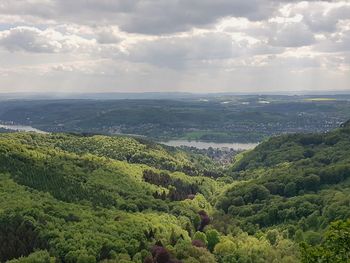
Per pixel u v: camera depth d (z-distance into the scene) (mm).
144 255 157500
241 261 168500
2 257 148625
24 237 157000
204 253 167875
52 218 175750
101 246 159000
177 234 186625
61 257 152750
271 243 187250
